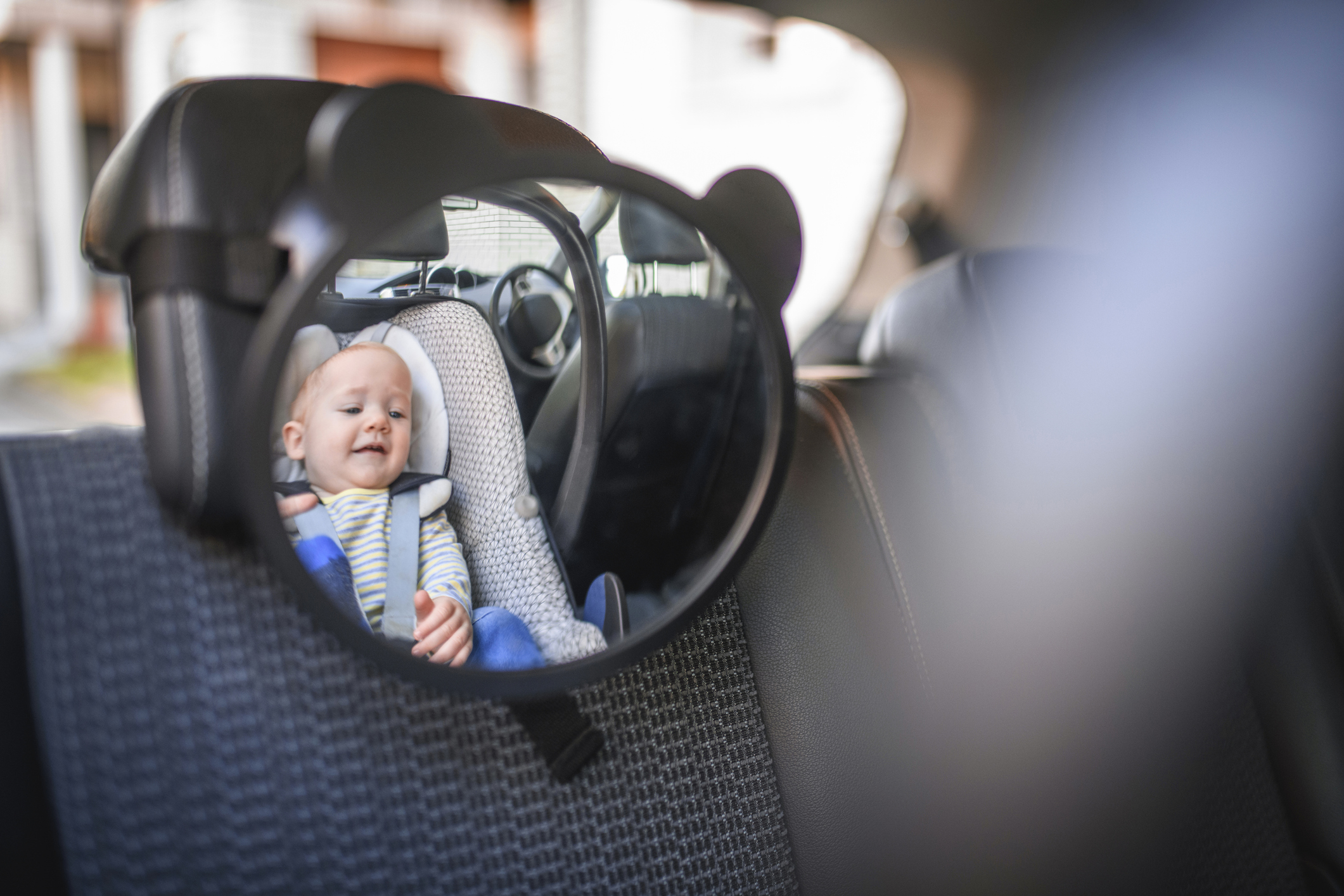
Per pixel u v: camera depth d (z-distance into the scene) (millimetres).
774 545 920
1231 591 1165
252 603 695
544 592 788
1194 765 1090
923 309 1103
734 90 3467
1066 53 1975
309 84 677
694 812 821
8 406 4125
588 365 763
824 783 879
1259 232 1729
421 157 550
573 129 833
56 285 5094
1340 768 1152
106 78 4930
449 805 731
